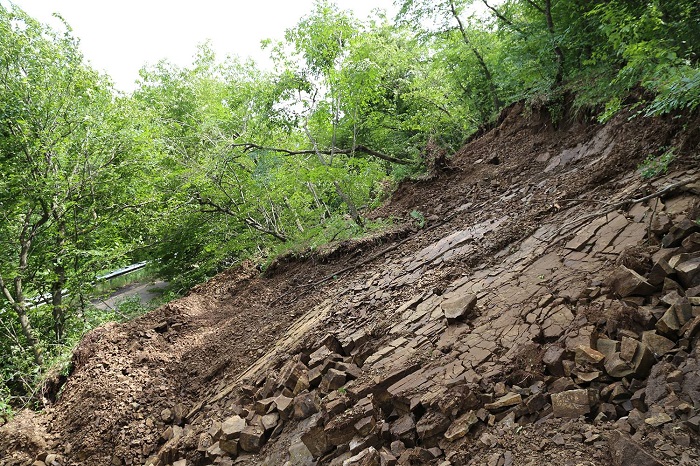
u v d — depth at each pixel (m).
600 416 2.77
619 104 5.61
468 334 4.39
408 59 17.20
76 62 11.44
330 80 10.13
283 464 4.24
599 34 8.01
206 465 5.02
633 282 3.61
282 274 10.05
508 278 5.10
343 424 3.81
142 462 5.82
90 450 6.06
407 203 10.61
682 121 5.60
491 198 8.58
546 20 9.80
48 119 10.91
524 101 11.52
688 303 3.13
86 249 12.07
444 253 6.81
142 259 17.38
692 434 2.33
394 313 5.69
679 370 2.74
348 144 15.92
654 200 4.72
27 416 6.88
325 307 7.13
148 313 9.31
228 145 12.15
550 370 3.39
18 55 10.49
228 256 15.27
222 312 9.32
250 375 6.29
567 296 4.16
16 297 10.52
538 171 8.70
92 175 11.77
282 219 14.08
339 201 15.60
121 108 12.48
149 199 12.55
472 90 16.72
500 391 3.39
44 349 9.71
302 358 5.70
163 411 6.46
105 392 6.78
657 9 5.18
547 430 2.85
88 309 12.25
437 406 3.51
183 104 17.66
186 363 7.61
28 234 11.07
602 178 6.23
